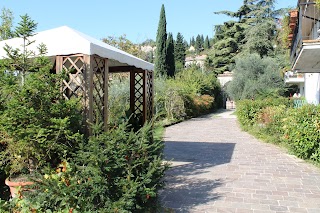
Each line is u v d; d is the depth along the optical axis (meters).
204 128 14.67
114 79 15.88
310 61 9.67
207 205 4.01
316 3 8.70
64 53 4.30
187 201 4.16
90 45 4.16
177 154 7.91
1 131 3.75
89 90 4.21
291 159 7.15
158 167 3.72
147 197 3.33
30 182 3.57
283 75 22.33
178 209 3.86
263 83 24.39
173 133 12.70
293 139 7.31
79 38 4.22
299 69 11.66
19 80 3.96
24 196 3.41
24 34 4.05
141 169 3.52
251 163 6.74
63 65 4.40
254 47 30.91
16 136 3.63
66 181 3.11
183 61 50.00
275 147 8.98
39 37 4.50
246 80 25.52
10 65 3.91
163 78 22.75
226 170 6.06
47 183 3.10
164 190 4.68
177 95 17.66
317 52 8.19
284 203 4.09
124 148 3.31
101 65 4.80
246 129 13.29
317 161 6.53
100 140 3.27
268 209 3.86
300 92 22.61
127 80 15.66
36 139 3.57
